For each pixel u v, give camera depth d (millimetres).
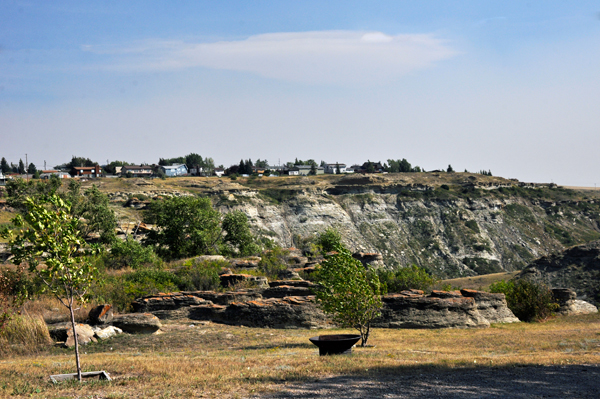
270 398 8758
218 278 29828
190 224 49500
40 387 10125
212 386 9750
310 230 102688
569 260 57656
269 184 127938
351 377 10766
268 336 21016
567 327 27078
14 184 55750
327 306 19625
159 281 28438
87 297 11828
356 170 184375
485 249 101750
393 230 106812
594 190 195500
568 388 9508
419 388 9516
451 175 149375
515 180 147000
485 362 13016
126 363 13109
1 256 31641
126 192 96188
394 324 25078
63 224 11320
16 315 17844
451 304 25781
